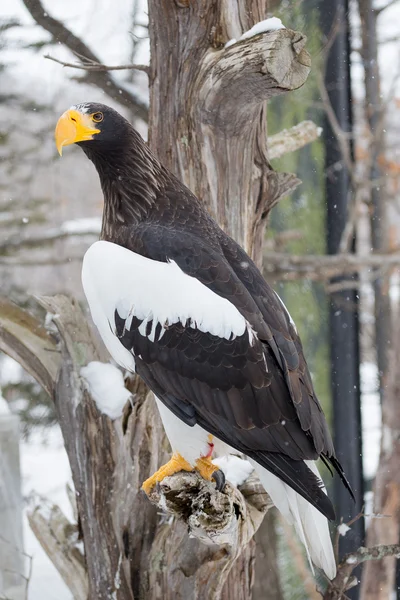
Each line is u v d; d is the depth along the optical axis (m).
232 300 6.57
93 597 7.82
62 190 20.23
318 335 15.86
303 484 6.17
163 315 6.55
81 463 7.63
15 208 17.19
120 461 7.54
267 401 6.40
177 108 7.58
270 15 9.85
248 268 6.98
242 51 6.75
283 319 6.81
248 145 7.72
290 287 16.44
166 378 6.62
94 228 16.36
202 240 6.95
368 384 20.81
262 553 15.83
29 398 16.33
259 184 7.99
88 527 7.72
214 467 6.81
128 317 6.65
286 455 6.35
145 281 6.62
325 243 16.56
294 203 16.42
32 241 16.33
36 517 8.38
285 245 16.56
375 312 18.94
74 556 8.16
